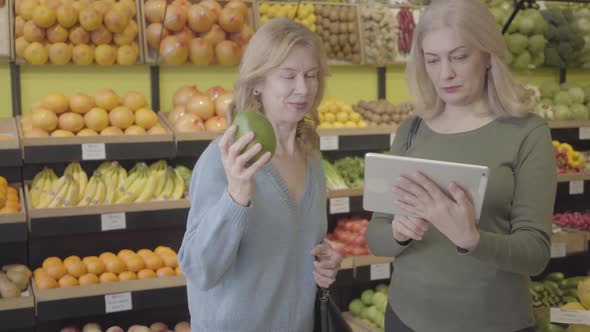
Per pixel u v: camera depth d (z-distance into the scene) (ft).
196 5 10.14
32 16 9.26
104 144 9.04
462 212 4.20
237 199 3.98
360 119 11.16
